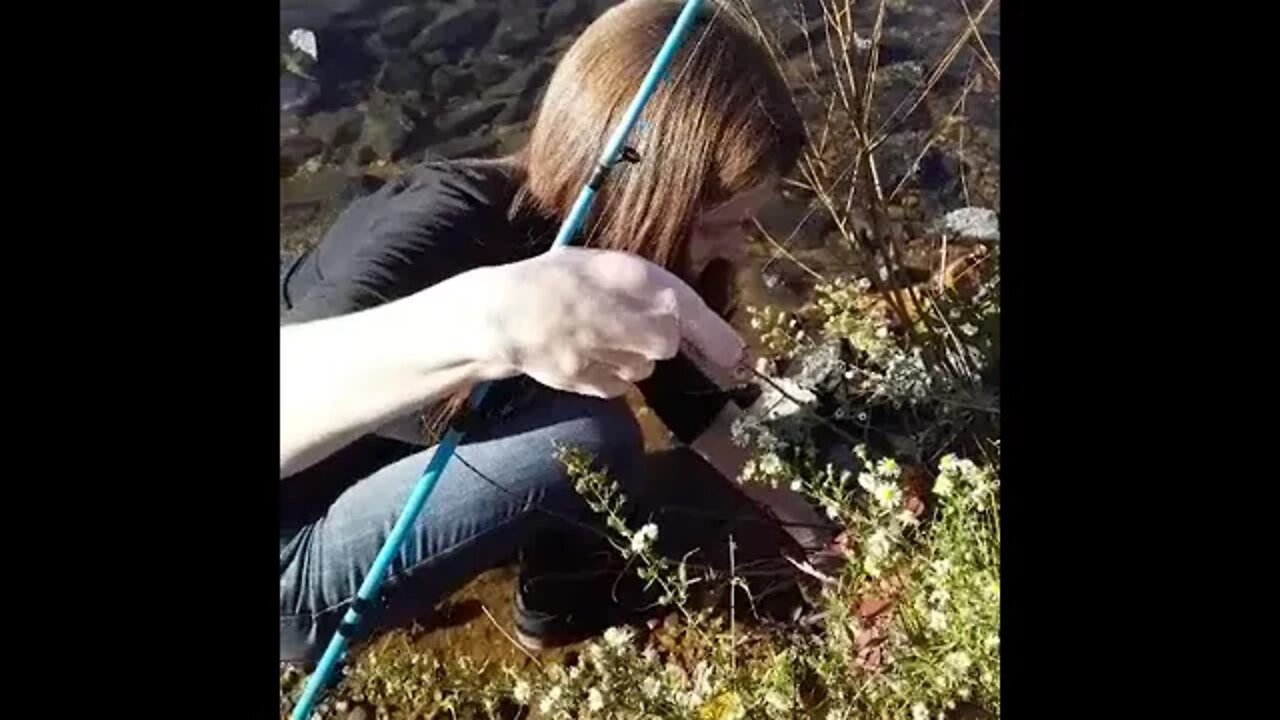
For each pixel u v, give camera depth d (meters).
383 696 1.89
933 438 1.87
